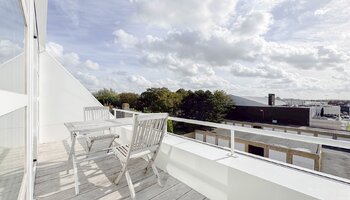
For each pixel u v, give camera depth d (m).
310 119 12.73
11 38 0.80
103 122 2.82
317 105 15.27
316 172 1.63
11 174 0.80
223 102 17.80
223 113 17.59
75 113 4.46
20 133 0.99
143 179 2.34
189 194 2.05
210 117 17.17
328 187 1.40
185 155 2.26
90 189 2.08
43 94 4.11
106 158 3.01
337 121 11.88
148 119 2.05
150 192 2.06
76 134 2.53
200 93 17.80
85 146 3.64
